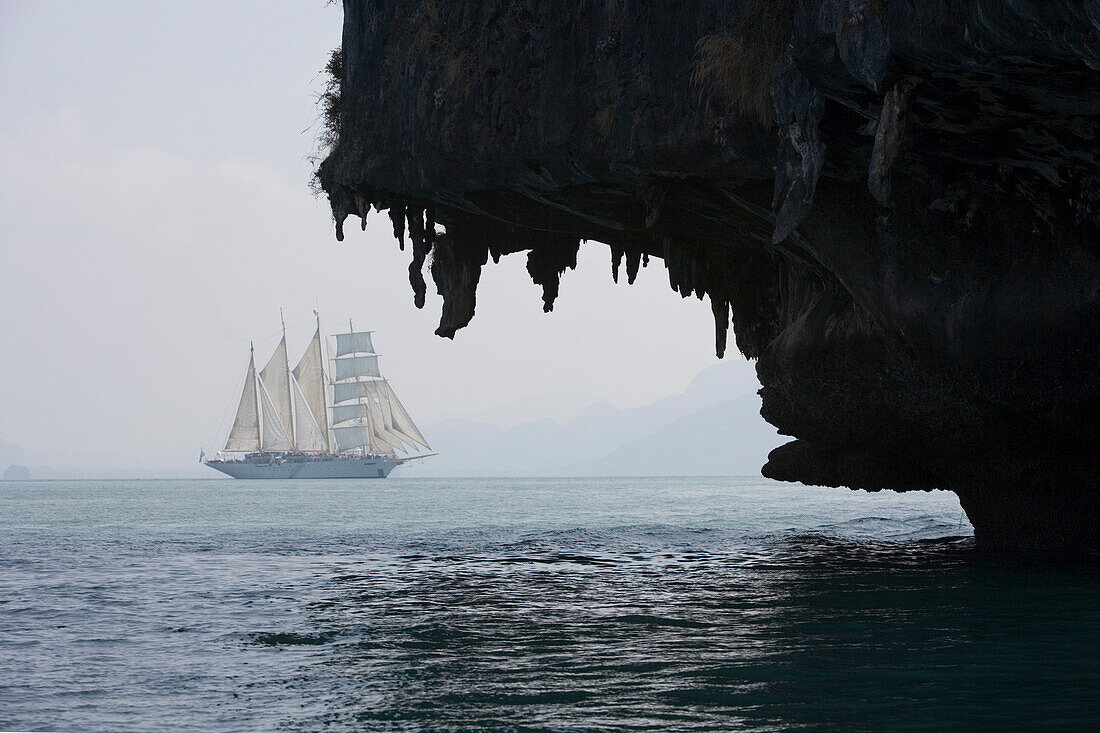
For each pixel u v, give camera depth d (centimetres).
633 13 2250
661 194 2498
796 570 2778
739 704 1191
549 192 2723
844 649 1516
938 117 1747
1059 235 2016
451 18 2683
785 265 3125
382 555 3541
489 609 2070
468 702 1235
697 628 1762
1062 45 1334
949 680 1295
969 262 2136
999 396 2244
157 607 2164
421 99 2741
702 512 7469
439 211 3312
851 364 2602
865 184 2172
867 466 2988
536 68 2477
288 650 1631
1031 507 2522
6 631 1850
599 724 1116
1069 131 1711
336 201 3256
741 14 1989
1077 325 2023
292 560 3356
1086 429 2227
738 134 2070
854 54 1579
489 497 12800
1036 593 2059
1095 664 1384
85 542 4438
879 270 2238
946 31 1444
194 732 1129
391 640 1705
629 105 2250
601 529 5006
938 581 2309
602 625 1825
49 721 1187
